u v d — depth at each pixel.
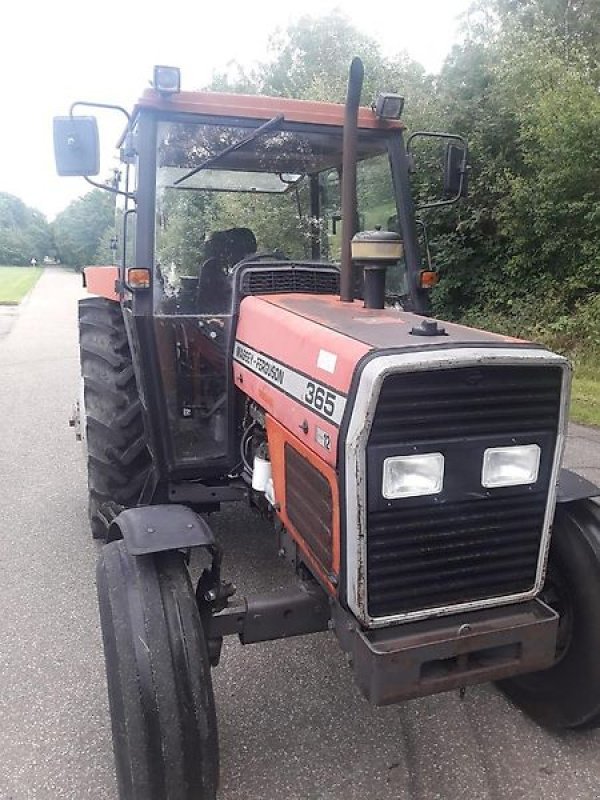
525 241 10.59
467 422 2.04
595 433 6.62
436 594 2.17
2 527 4.62
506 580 2.24
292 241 3.83
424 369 1.93
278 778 2.49
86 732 2.73
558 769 2.53
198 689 2.10
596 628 2.48
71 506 4.98
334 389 2.09
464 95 11.38
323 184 3.84
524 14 13.14
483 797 2.40
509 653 2.22
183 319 3.30
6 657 3.22
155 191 3.34
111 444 3.78
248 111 3.37
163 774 2.04
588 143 9.56
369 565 2.06
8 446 6.43
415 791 2.43
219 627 2.37
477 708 2.86
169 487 3.54
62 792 2.44
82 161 3.04
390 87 12.17
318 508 2.26
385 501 2.01
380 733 2.72
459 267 11.62
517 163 10.90
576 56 10.73
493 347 2.06
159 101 3.25
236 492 3.57
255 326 2.92
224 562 4.02
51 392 8.76
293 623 2.44
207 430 3.40
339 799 2.40
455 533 2.13
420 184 10.09
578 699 2.57
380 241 2.68
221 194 3.68
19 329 15.20
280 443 2.58
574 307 10.28
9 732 2.74
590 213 9.73
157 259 3.38
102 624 2.23
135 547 2.19
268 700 2.91
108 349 3.92
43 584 3.88
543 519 2.23
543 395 2.12
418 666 2.07
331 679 3.05
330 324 2.41
